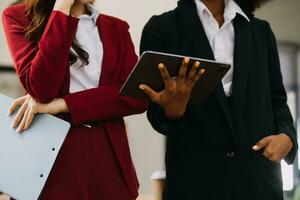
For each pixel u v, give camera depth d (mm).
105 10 3453
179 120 1464
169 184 1535
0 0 3236
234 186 1474
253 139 1500
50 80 1271
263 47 1622
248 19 1630
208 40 1559
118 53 1465
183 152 1515
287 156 1563
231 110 1497
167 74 1281
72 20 1290
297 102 3582
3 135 1312
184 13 1600
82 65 1377
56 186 1257
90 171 1299
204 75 1329
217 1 1661
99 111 1329
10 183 1265
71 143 1294
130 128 3400
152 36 1616
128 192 1350
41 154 1265
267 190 1503
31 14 1415
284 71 3646
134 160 3381
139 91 1346
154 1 3537
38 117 1301
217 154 1486
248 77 1547
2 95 1354
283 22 3639
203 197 1468
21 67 1325
